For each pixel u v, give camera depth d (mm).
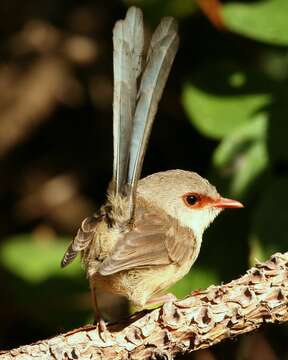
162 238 9492
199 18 13711
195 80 11562
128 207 9172
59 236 14930
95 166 15398
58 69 14930
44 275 13289
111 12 15109
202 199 10312
